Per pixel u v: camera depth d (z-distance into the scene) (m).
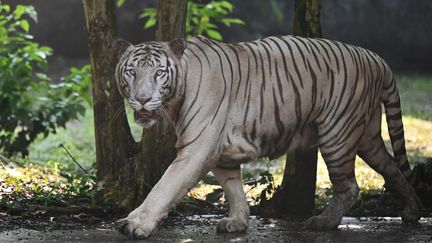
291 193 12.01
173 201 9.53
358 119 10.70
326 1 40.97
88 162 18.50
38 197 11.66
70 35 38.97
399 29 40.78
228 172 10.48
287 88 10.24
